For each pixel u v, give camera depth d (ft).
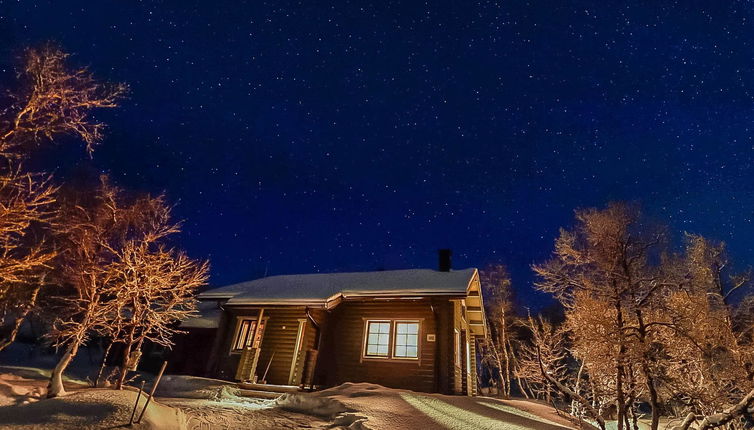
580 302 27.76
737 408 24.39
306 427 25.35
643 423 39.19
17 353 53.83
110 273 30.14
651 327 27.40
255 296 53.62
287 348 49.11
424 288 48.44
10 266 23.41
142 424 18.24
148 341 61.00
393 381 45.27
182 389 41.29
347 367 47.75
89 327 29.17
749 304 42.91
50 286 41.09
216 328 59.26
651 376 25.67
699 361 28.55
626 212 29.01
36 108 24.29
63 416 17.24
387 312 49.42
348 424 25.77
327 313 51.55
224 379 49.06
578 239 30.04
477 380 64.49
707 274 41.98
